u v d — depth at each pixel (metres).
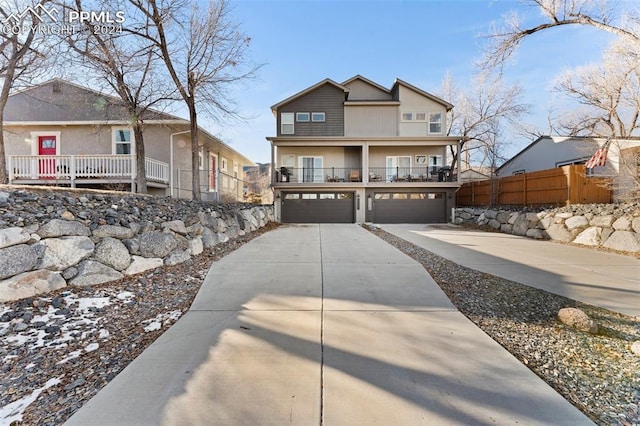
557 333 3.14
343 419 1.93
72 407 2.03
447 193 16.36
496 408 2.04
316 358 2.64
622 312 3.68
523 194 12.23
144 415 1.95
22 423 1.90
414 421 1.92
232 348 2.80
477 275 5.18
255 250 7.06
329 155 17.59
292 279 4.82
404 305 3.83
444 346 2.85
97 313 3.44
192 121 9.21
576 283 4.78
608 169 10.94
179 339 2.96
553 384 2.30
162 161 12.01
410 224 15.28
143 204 6.04
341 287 4.46
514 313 3.62
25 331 2.94
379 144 16.42
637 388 2.26
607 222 8.13
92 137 11.52
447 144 16.27
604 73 14.62
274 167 16.17
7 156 10.37
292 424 1.89
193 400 2.10
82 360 2.58
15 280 3.41
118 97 9.09
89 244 4.27
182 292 4.24
